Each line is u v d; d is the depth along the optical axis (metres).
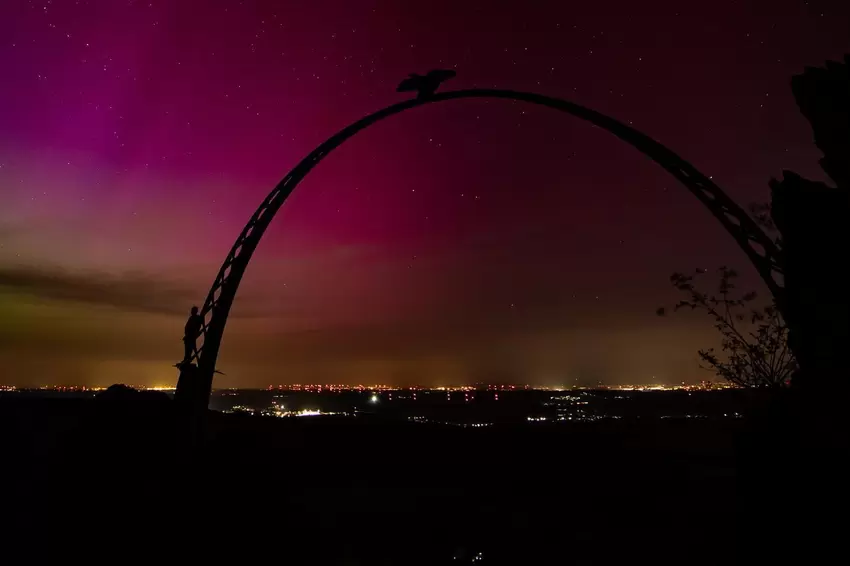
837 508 4.24
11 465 7.39
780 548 4.59
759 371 6.92
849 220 5.80
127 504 7.46
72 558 6.08
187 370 11.14
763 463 5.07
